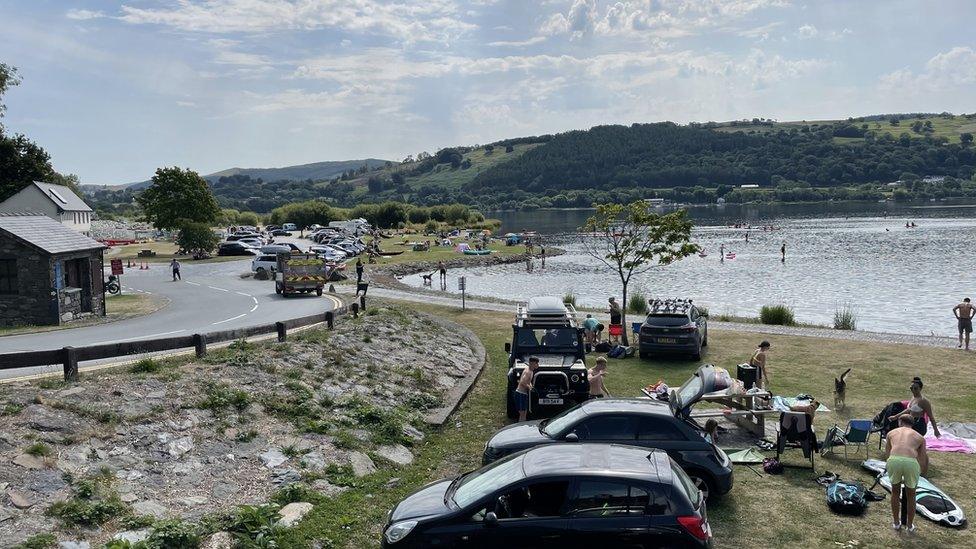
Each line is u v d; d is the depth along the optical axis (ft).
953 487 39.55
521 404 50.70
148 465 38.09
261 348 59.21
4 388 42.11
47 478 34.30
